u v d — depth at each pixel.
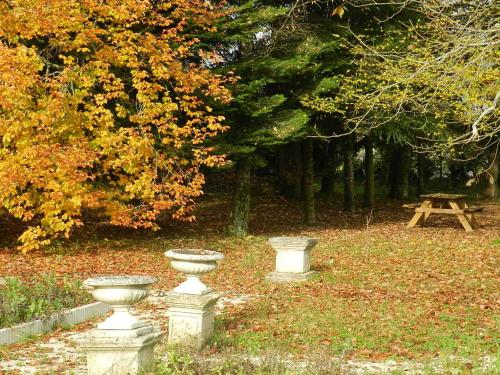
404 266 14.04
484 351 7.60
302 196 29.27
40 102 13.95
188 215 23.09
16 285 9.97
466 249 16.09
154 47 15.89
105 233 18.31
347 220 23.30
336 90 18.89
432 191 36.50
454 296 10.94
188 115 16.84
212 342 7.99
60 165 13.45
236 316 9.67
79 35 14.62
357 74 18.22
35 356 7.32
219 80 15.52
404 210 26.62
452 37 10.40
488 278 12.56
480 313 9.68
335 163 31.69
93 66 14.93
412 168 38.31
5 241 16.39
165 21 15.49
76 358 7.32
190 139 17.11
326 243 17.56
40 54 15.62
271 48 17.95
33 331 8.34
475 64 10.26
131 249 16.08
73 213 14.26
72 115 14.52
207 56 15.77
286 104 18.64
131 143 14.58
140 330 6.25
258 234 19.38
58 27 14.76
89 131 15.46
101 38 16.28
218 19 17.06
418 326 8.89
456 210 19.98
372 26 19.12
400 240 17.94
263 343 8.05
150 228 19.56
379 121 18.92
